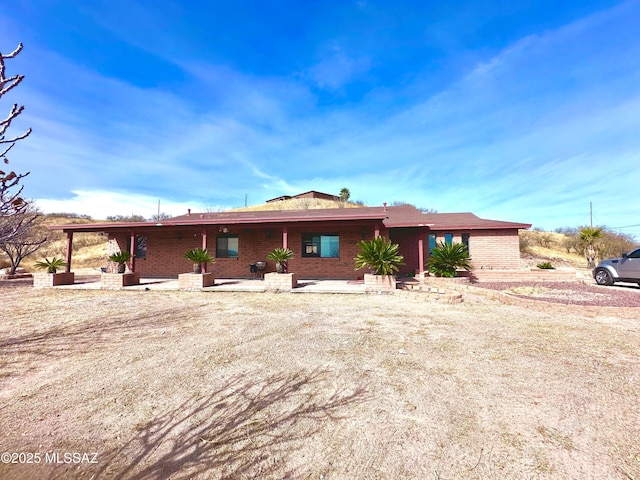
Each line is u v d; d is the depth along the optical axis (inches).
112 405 108.3
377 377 131.0
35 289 432.1
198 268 430.3
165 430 92.5
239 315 259.3
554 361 148.0
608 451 80.4
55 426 95.0
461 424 94.1
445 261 474.0
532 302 297.7
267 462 77.6
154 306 301.0
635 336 190.7
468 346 172.2
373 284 381.1
